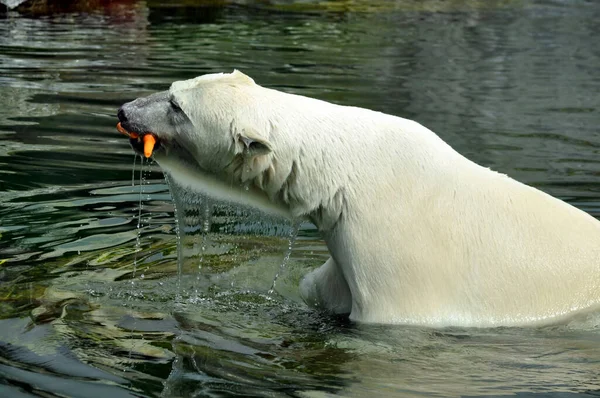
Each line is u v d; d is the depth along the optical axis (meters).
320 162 8.80
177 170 9.48
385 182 8.71
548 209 9.02
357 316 8.73
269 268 10.59
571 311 8.71
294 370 7.47
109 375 7.07
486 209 8.81
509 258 8.70
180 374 7.19
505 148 15.76
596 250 8.91
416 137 8.95
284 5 34.09
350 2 35.62
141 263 10.17
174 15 30.47
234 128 8.80
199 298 9.41
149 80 19.80
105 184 12.91
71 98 17.88
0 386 6.72
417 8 35.03
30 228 10.98
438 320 8.52
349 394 6.99
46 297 8.95
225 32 27.67
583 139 16.62
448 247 8.62
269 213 9.42
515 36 29.61
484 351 8.10
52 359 7.35
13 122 15.96
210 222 10.05
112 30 26.72
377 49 26.08
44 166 13.56
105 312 8.70
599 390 7.23
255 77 20.91
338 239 8.86
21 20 27.52
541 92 21.05
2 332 7.94
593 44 28.44
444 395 7.05
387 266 8.57
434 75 22.56
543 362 7.85
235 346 8.01
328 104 9.18
